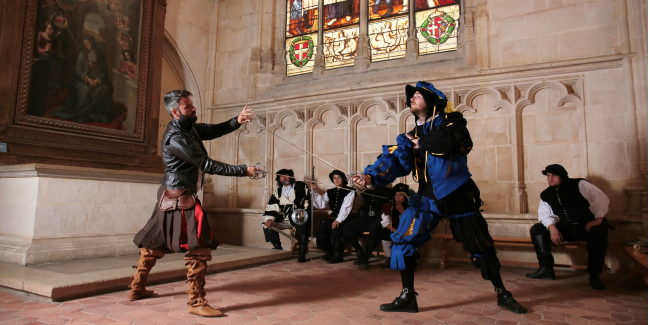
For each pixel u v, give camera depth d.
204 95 8.30
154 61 6.84
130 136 6.29
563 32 5.54
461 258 5.32
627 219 4.62
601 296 3.30
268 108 7.49
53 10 5.45
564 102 5.40
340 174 5.81
